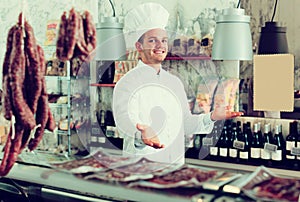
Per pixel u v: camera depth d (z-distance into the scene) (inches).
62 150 131.9
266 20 123.5
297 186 48.5
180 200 48.8
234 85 125.5
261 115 125.3
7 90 79.1
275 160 118.3
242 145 122.6
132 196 52.3
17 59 78.7
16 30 80.5
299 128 120.0
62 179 59.0
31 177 62.9
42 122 81.8
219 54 101.5
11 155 72.1
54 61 137.8
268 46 122.6
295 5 119.2
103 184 54.9
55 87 146.2
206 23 131.6
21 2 134.2
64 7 138.2
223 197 48.1
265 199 46.1
